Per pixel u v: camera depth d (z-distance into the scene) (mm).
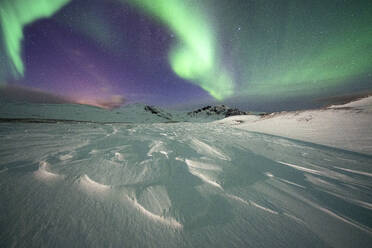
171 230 1071
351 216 1330
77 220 1099
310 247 1011
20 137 3979
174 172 1978
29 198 1297
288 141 5465
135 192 1453
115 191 1459
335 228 1180
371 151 4250
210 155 2920
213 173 2029
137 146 3273
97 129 6574
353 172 2504
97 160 2205
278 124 10469
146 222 1124
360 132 5824
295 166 2676
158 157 2512
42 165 1975
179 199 1391
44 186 1495
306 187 1854
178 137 4922
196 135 5980
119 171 1876
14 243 917
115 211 1209
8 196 1306
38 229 1014
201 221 1160
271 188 1770
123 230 1046
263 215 1281
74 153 2529
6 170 1807
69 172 1800
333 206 1469
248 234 1081
